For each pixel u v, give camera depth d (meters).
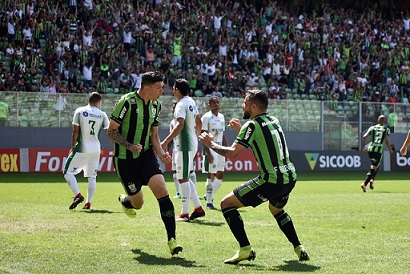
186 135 18.94
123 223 17.62
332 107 56.31
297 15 71.50
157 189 13.12
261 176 12.34
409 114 58.12
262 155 12.30
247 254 12.16
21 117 47.47
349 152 56.41
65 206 22.62
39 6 55.97
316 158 55.16
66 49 53.69
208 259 12.58
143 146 13.66
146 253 13.07
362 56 69.50
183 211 18.94
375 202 26.06
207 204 23.27
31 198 26.14
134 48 57.81
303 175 49.38
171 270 11.42
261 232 16.42
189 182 19.02
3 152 46.09
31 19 54.28
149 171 13.38
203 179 42.34
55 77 52.78
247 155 52.44
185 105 18.80
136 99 13.51
